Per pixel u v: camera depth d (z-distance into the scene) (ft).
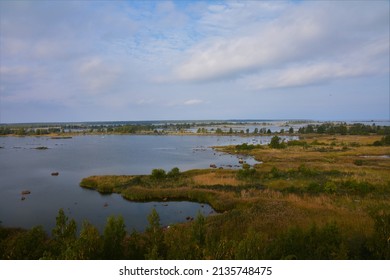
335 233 46.42
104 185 135.95
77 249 41.47
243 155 276.00
